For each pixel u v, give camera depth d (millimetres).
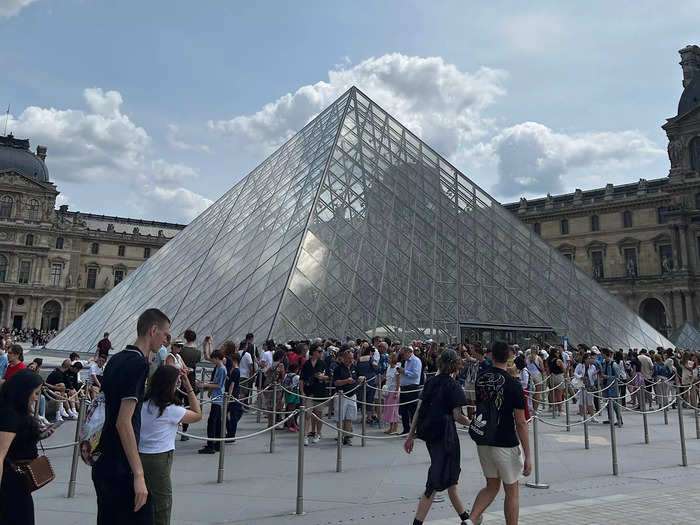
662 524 7879
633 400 26703
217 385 14133
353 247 30844
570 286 38281
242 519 8172
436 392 8102
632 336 37719
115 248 148500
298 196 35062
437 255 33656
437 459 7664
